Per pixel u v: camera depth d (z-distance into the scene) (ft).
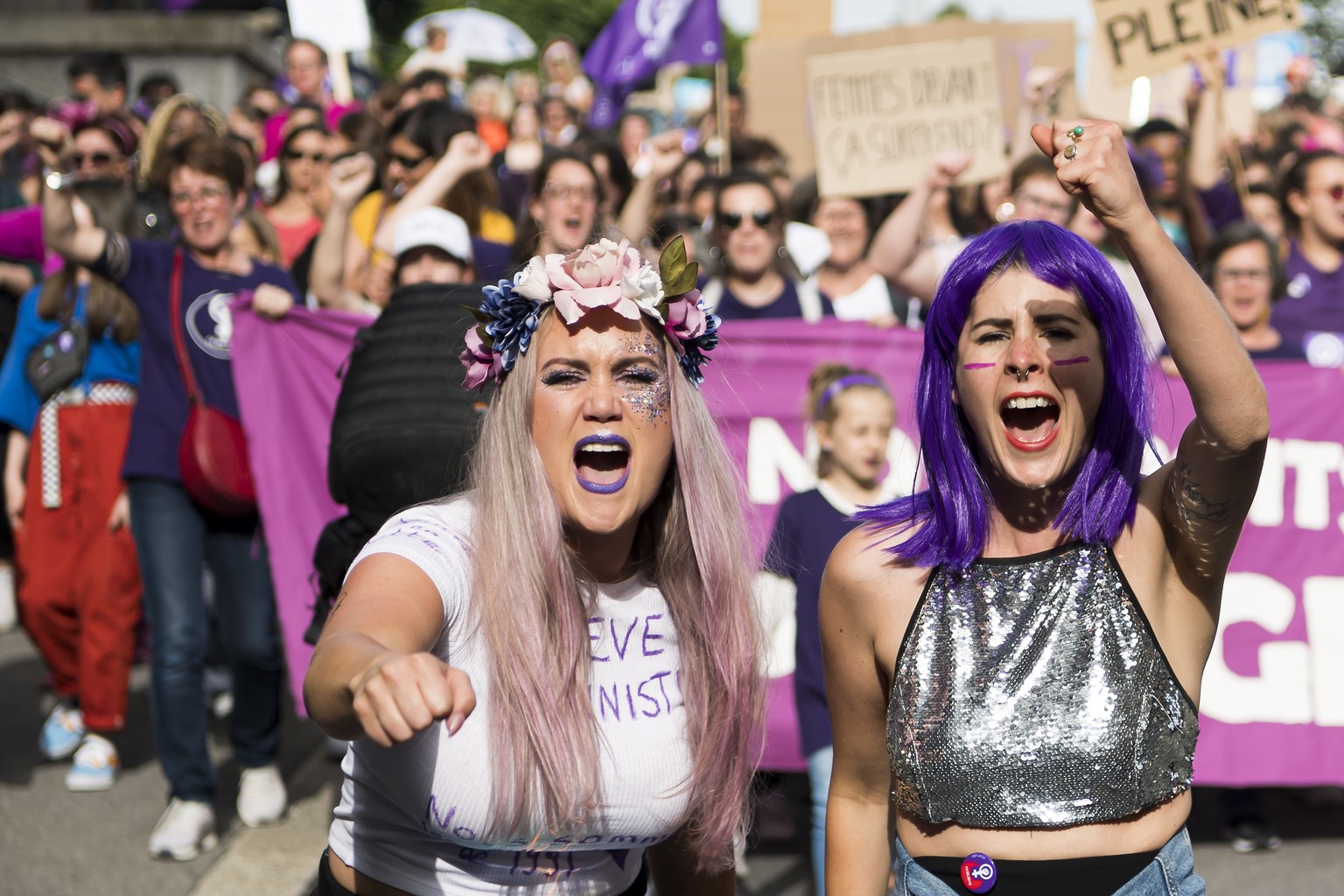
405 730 4.90
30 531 17.20
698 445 7.18
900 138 19.74
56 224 14.70
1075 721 6.81
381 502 10.46
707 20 26.12
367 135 23.90
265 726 15.94
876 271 18.08
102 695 16.72
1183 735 6.88
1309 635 16.08
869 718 7.54
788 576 12.62
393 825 7.02
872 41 24.59
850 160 19.80
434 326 10.77
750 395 16.75
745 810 7.52
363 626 5.99
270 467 15.43
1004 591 7.05
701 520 7.16
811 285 18.63
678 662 7.21
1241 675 16.02
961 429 7.25
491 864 6.98
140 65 41.04
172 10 43.24
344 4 30.53
